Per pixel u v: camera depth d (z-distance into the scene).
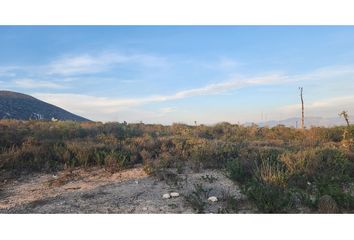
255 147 10.88
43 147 10.14
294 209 6.15
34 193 7.29
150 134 14.41
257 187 6.55
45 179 8.30
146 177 8.21
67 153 9.67
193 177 8.11
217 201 6.54
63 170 8.99
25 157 9.48
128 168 9.11
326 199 6.15
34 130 12.98
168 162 9.23
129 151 10.16
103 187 7.59
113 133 13.84
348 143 11.12
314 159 8.53
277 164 7.99
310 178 7.74
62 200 6.81
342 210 6.14
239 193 6.95
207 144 10.88
